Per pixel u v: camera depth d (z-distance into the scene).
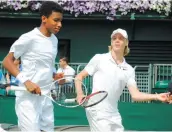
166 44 15.62
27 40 5.43
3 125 10.02
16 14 15.25
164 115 10.41
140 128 10.44
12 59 5.50
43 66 5.54
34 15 15.23
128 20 15.33
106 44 15.70
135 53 15.63
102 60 5.57
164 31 15.60
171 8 14.87
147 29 15.63
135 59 15.62
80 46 15.75
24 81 5.30
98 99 5.47
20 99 5.52
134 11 15.02
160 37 15.60
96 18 15.10
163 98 5.00
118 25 15.67
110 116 5.51
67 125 10.40
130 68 5.63
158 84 12.70
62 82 6.20
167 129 10.42
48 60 5.56
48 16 5.50
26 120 5.46
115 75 5.50
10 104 10.48
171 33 15.59
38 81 5.50
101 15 15.07
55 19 5.50
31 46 5.47
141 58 15.62
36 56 5.48
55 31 5.55
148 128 10.43
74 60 15.76
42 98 5.60
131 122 10.45
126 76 5.55
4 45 15.98
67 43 15.86
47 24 5.51
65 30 15.75
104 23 15.66
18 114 5.55
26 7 15.16
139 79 13.06
